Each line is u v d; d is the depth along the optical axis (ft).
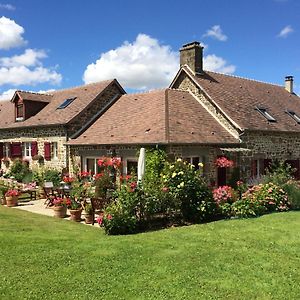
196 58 73.51
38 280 21.86
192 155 55.67
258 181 62.18
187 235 32.58
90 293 20.21
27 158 79.00
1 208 48.93
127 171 57.31
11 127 80.64
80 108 71.26
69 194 48.39
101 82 79.15
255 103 75.66
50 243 29.58
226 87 75.77
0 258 25.62
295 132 72.90
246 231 34.19
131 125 61.87
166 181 39.47
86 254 26.68
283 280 22.18
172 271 23.39
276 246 29.30
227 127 64.64
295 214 43.11
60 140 69.56
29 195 60.39
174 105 63.93
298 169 74.18
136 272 23.18
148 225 37.22
